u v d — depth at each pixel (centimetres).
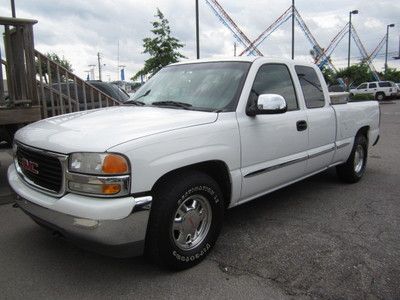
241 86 422
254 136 415
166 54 1642
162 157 326
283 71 490
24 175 368
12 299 316
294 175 491
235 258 382
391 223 473
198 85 445
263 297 318
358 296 318
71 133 335
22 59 588
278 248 403
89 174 302
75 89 807
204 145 361
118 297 320
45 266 369
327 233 441
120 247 310
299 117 484
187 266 360
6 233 443
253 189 428
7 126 612
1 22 564
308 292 324
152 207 333
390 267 364
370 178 688
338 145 572
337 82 4275
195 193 357
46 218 325
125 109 429
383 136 1265
